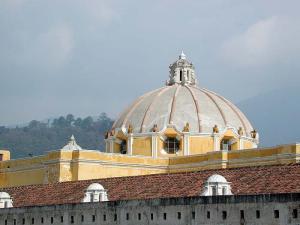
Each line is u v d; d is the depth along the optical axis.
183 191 142.88
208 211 118.50
